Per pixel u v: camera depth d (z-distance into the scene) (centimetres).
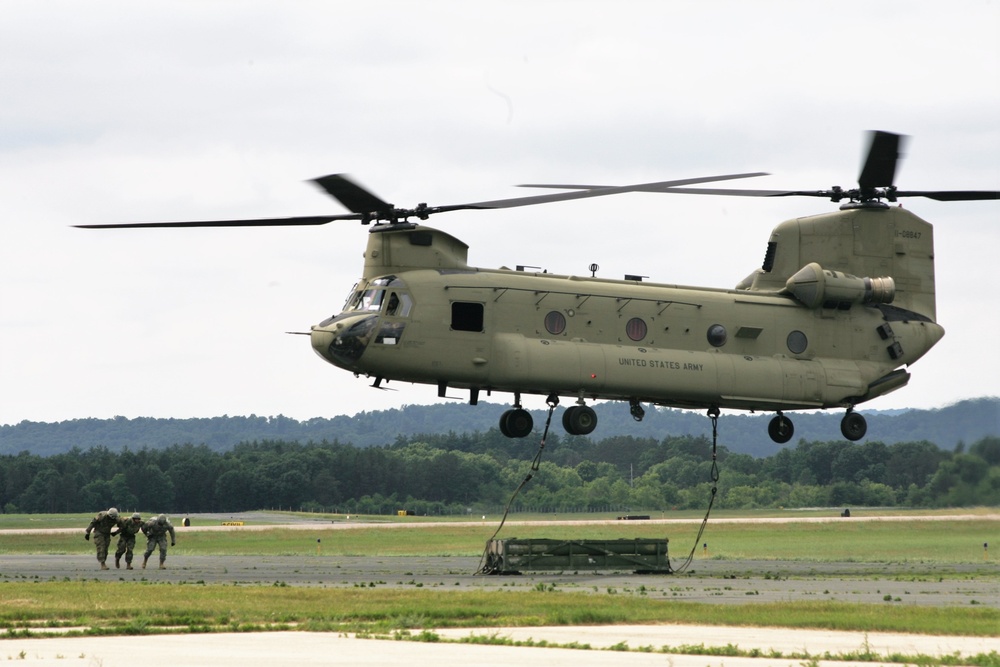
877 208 8688
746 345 8269
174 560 10481
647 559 8056
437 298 7569
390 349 7462
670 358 7962
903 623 4775
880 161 8081
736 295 8350
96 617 4922
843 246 8650
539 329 7750
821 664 3744
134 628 4547
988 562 10038
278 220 7606
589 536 15875
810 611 5241
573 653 3919
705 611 5216
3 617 4878
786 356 8356
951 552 11225
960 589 6750
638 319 7994
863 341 8550
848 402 8562
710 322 8169
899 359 8606
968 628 4659
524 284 7781
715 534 16188
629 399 8106
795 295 8481
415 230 7731
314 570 8431
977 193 8200
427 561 10219
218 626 4641
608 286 8025
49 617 4925
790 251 8625
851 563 9825
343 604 5428
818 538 14400
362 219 7850
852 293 8438
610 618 4938
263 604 5406
